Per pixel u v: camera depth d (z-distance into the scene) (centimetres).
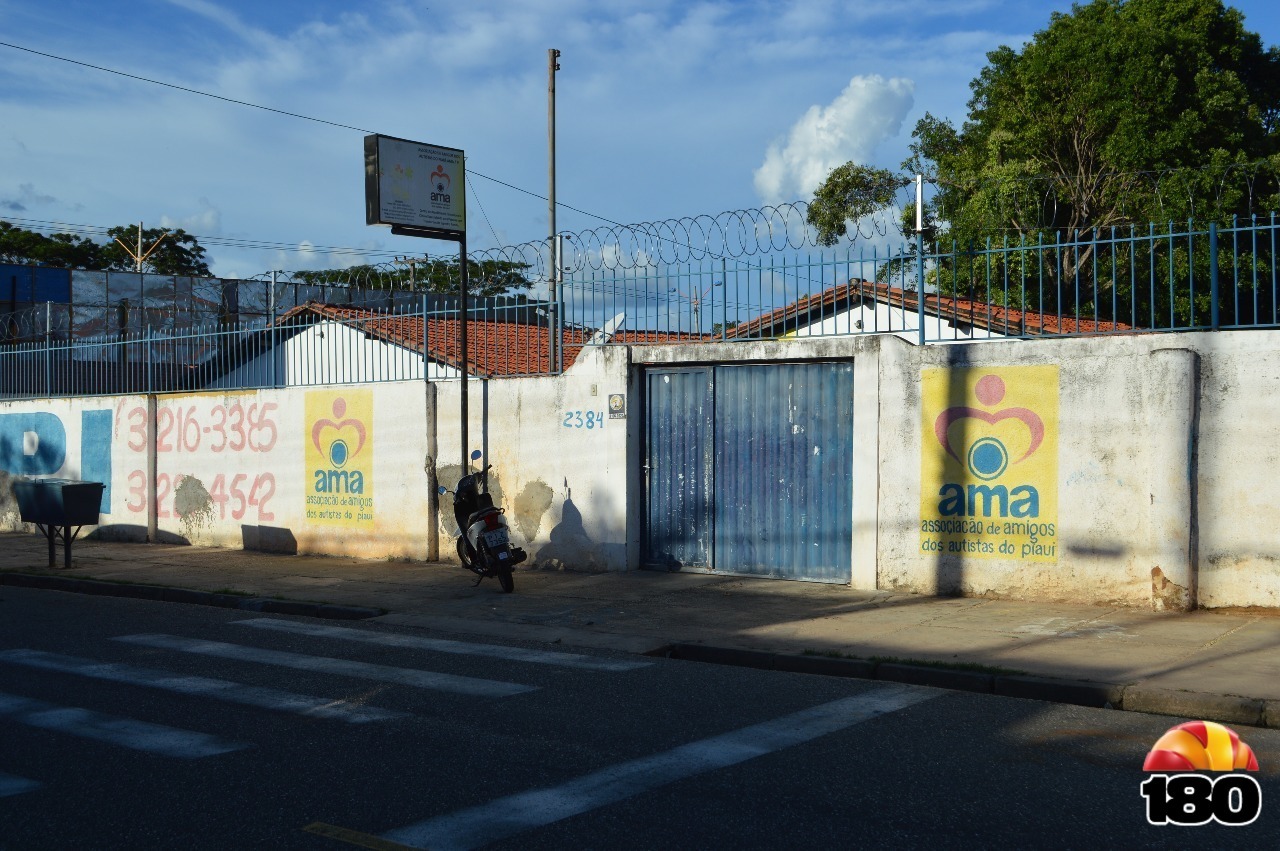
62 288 3081
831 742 659
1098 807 538
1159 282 1514
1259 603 973
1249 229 987
